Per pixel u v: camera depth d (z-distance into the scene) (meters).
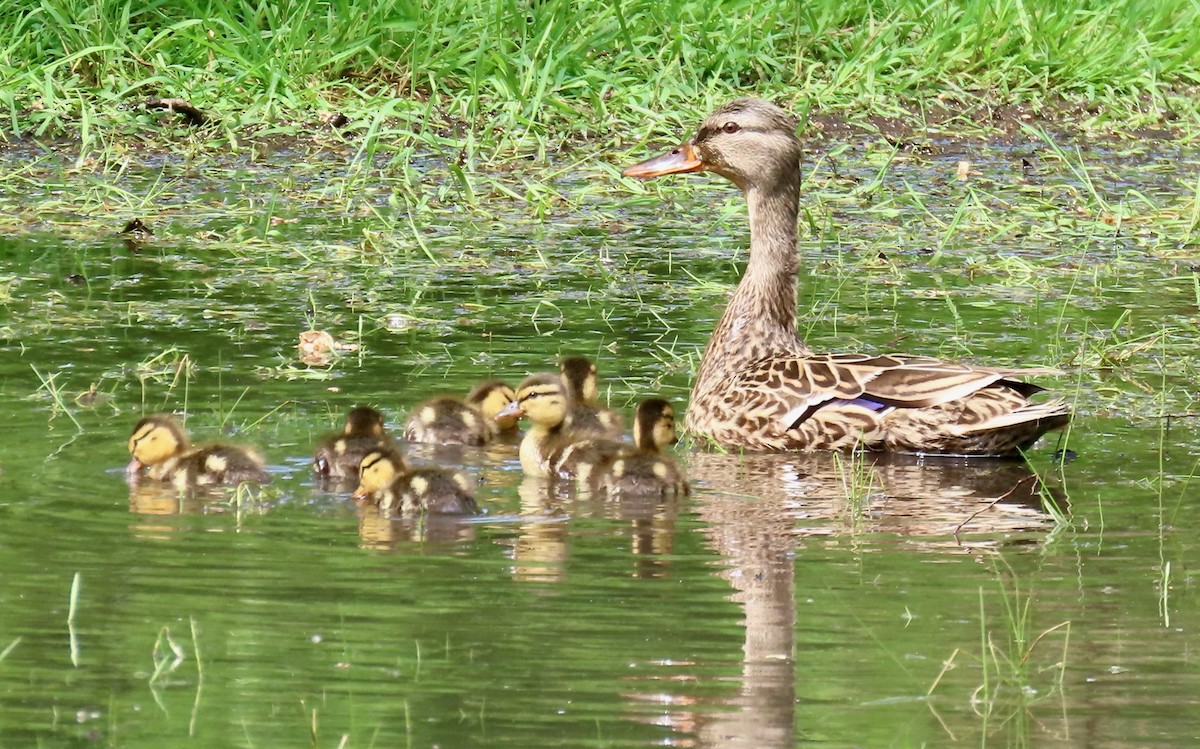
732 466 12.66
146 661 8.76
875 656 8.99
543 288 17.47
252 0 24.58
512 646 8.98
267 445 12.60
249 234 19.23
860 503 11.68
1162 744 8.09
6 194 20.45
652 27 24.91
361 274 17.81
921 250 19.39
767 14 25.19
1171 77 26.11
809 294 17.39
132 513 11.05
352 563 10.23
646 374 14.77
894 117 24.41
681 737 8.06
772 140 14.03
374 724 8.11
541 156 22.39
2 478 11.65
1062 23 26.09
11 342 15.01
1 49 22.89
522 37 24.20
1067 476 12.21
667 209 21.22
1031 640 9.22
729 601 9.70
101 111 22.69
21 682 8.51
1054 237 20.02
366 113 22.92
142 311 16.12
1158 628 9.41
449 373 14.50
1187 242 19.78
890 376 12.95
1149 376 14.77
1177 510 11.45
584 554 10.49
